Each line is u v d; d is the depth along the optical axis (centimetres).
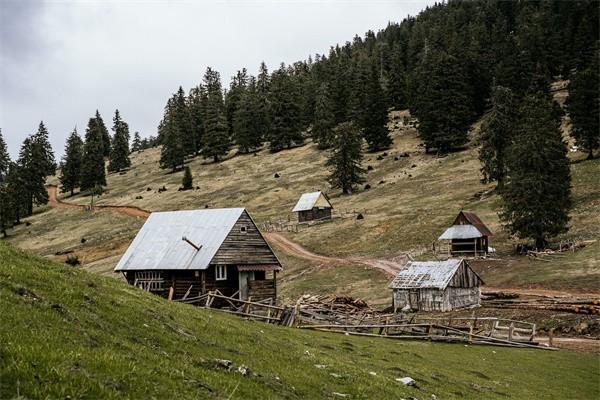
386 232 10206
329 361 2086
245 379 1385
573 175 10562
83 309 1573
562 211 7950
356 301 5997
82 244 12069
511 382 2677
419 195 12044
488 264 7800
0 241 2133
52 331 1238
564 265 6869
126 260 5294
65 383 921
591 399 2548
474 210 10300
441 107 14512
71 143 18925
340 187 14000
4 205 14238
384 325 3997
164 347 1523
